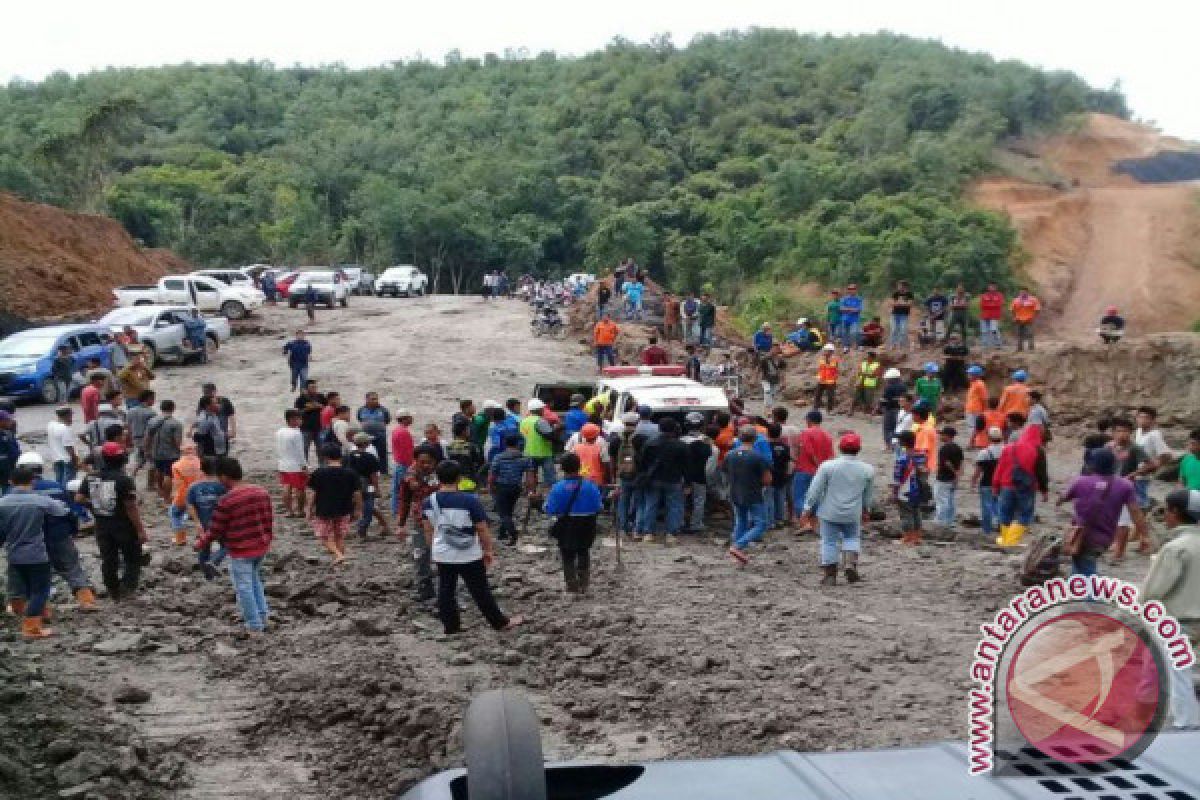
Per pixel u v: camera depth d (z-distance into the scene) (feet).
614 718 30.25
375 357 118.11
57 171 244.22
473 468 50.93
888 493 67.82
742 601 42.01
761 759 9.07
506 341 130.00
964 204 281.54
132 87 494.18
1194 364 92.48
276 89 528.63
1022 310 99.55
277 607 41.16
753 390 109.29
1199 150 343.26
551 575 46.73
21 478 37.65
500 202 306.55
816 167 294.46
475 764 8.08
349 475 47.75
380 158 375.86
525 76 515.91
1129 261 269.44
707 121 399.85
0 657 34.47
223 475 37.93
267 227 288.51
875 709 30.40
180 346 110.83
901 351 103.55
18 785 25.58
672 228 287.89
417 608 41.14
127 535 41.11
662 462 52.80
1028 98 351.67
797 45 504.43
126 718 30.48
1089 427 90.99
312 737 29.66
